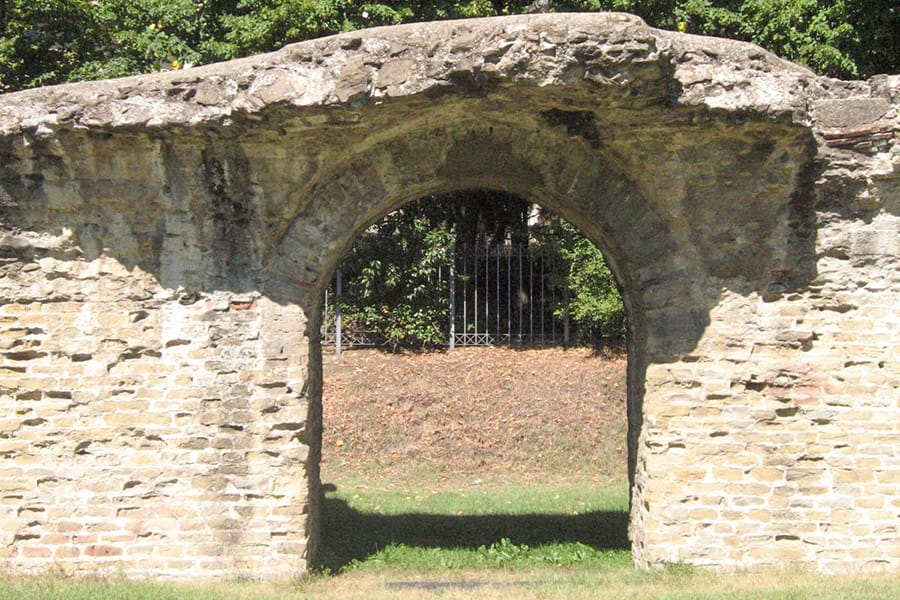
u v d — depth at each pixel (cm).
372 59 686
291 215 768
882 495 770
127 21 1612
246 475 768
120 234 768
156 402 768
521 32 663
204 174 752
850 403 775
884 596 669
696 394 776
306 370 778
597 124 738
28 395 768
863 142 749
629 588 721
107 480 765
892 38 1584
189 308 771
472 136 771
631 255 784
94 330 770
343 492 1262
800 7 1533
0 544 761
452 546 915
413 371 1727
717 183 759
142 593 696
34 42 1493
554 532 978
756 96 706
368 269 1777
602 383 1675
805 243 776
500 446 1483
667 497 772
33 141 732
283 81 693
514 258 1884
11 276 769
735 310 778
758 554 768
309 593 724
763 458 772
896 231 777
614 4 1540
